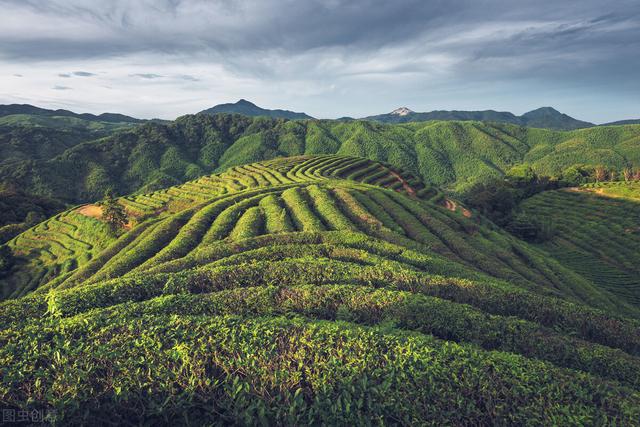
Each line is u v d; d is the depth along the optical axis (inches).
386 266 871.7
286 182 3090.6
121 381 408.2
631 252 2711.6
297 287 695.1
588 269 2568.9
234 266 811.4
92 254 2516.0
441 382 417.7
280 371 421.4
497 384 419.5
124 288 701.9
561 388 423.8
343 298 663.1
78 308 627.5
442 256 1363.2
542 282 1514.5
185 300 630.5
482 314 644.1
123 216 2829.7
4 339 473.4
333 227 1546.5
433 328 609.6
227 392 404.2
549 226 3149.6
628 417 392.2
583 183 4576.8
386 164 4379.9
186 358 431.5
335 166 3978.8
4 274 2576.3
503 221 3299.7
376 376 423.2
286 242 1123.3
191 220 1769.2
